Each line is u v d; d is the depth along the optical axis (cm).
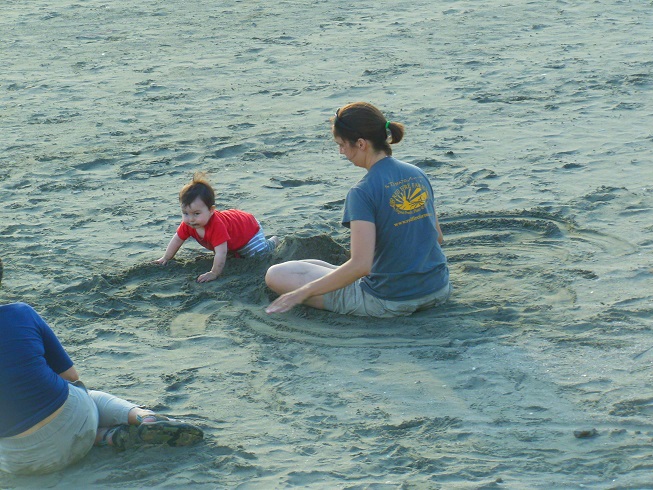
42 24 3142
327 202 1427
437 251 1022
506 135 1730
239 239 1178
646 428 761
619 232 1220
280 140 1777
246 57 2516
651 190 1378
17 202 1489
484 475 705
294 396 861
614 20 2777
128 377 911
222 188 1516
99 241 1306
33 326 739
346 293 1024
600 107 1878
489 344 931
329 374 900
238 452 761
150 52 2636
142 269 1186
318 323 1019
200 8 3338
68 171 1642
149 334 1012
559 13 2936
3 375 710
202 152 1719
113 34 2928
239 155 1700
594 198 1357
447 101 1994
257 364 930
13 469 745
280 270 1047
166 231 1337
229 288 1121
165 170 1630
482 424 786
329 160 1650
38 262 1232
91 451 779
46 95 2209
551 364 880
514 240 1229
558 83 2089
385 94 2080
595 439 750
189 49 2655
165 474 736
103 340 1003
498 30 2722
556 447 741
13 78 2394
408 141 1725
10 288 1142
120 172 1628
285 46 2636
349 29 2841
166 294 1117
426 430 783
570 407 802
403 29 2791
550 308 1006
